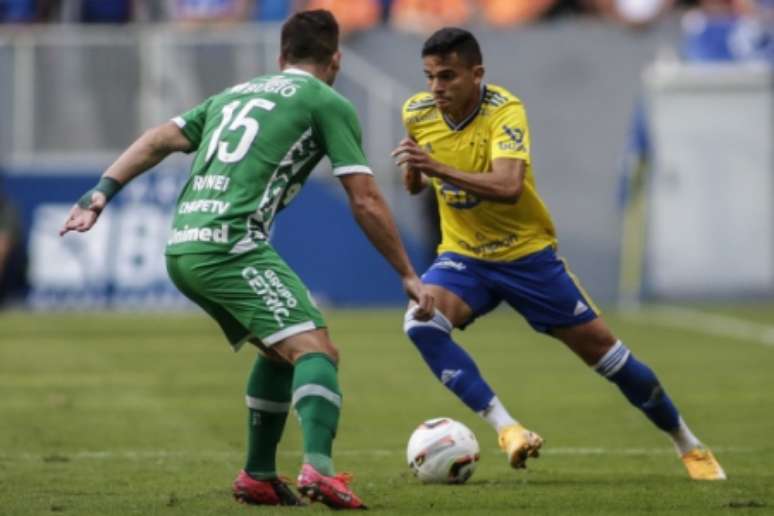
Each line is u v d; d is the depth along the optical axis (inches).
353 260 2861.7
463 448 1024.2
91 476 1076.5
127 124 2974.9
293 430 1378.0
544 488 1005.8
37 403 1578.5
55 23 3075.8
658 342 2242.9
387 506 909.2
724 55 3029.0
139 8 3085.6
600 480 1055.0
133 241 2854.3
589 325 1074.1
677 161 2994.6
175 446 1264.8
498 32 3093.0
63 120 2967.5
